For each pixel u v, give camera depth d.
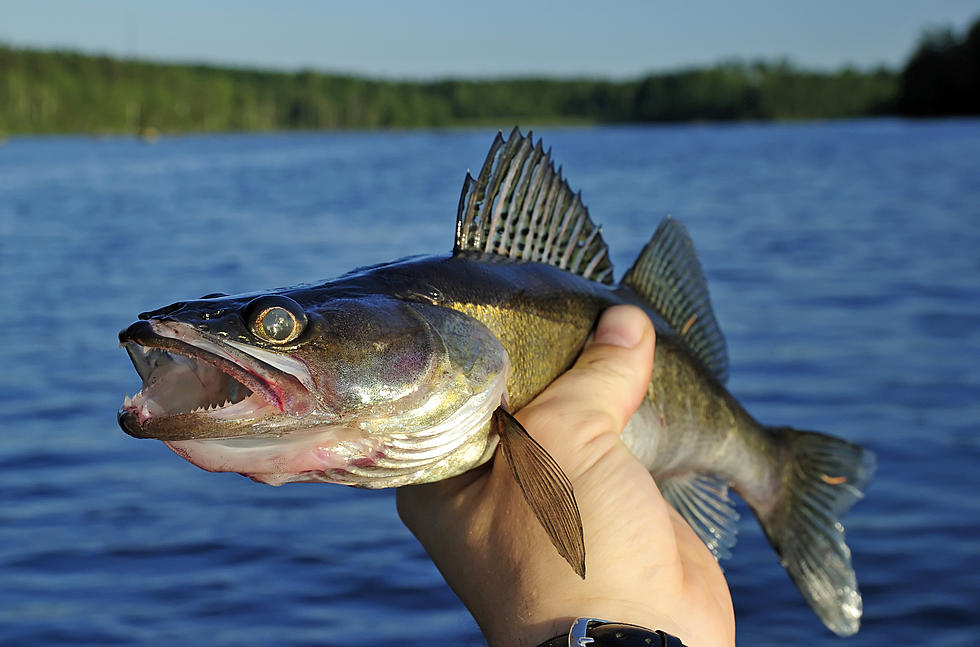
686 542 0.37
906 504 1.12
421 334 0.37
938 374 1.63
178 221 4.34
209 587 1.01
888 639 0.86
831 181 5.99
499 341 0.40
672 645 0.31
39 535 1.14
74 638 0.92
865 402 1.48
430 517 0.38
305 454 0.35
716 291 2.51
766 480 0.54
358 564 1.05
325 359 0.35
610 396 0.39
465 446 0.38
